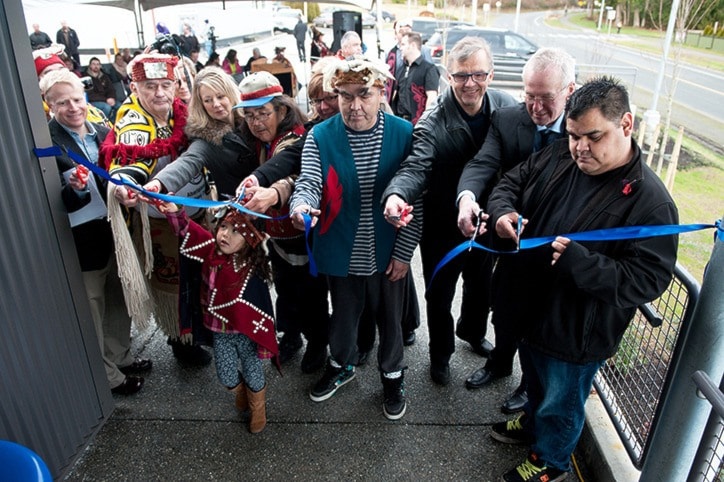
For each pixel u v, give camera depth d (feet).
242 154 7.71
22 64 5.68
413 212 7.17
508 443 7.63
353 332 7.96
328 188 6.95
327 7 81.92
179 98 8.73
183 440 7.72
